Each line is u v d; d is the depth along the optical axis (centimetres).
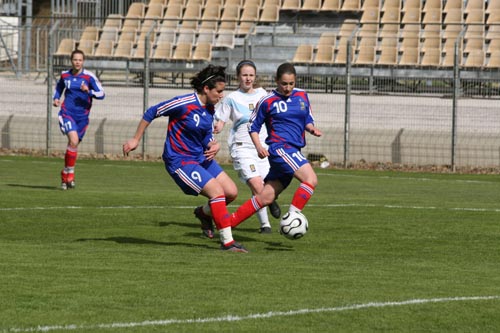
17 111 7544
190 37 8438
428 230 3183
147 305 1862
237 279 2170
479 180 5612
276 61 7919
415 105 6675
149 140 6838
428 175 5966
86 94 4559
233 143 3247
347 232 3122
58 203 3872
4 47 7925
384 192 4741
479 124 6556
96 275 2194
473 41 7762
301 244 2866
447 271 2367
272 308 1852
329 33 8500
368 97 6800
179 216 3509
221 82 2598
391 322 1752
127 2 9219
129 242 2850
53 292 1977
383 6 8606
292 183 5375
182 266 2358
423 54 7838
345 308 1859
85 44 8469
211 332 1652
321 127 6662
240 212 2773
